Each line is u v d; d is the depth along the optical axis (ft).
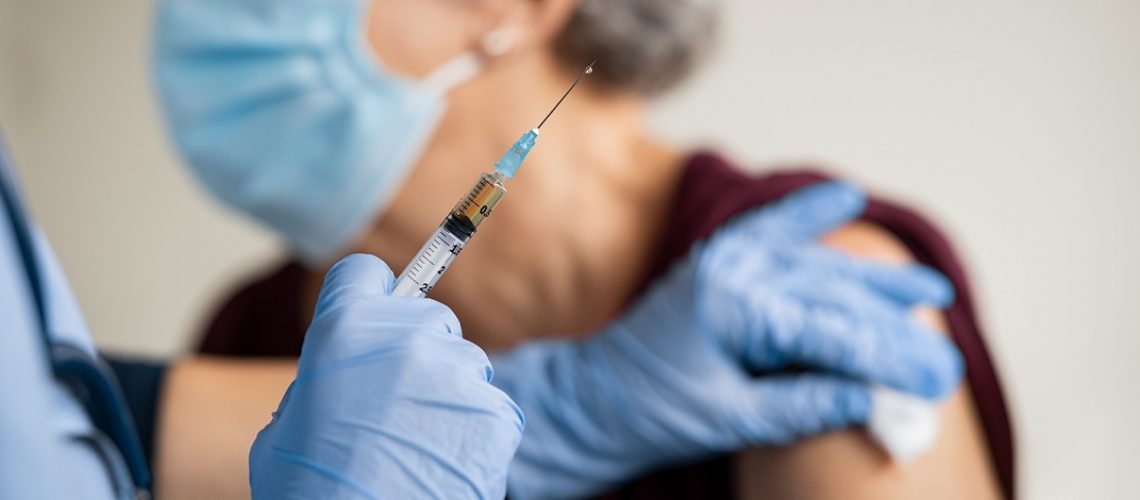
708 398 4.04
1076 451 8.36
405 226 4.98
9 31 9.97
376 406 2.04
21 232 1.98
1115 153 8.31
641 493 4.27
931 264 4.66
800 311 4.16
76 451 2.08
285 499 2.01
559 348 4.44
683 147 8.78
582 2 4.59
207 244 10.03
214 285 10.01
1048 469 8.37
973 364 4.49
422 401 2.06
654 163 4.82
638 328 4.28
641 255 4.68
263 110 4.97
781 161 8.80
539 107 4.72
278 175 4.99
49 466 1.85
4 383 1.79
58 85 10.12
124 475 2.23
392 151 4.80
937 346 4.18
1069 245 8.41
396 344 2.09
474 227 2.27
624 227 4.69
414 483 2.02
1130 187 8.29
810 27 8.72
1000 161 8.50
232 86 4.98
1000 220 8.50
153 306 10.07
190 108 5.02
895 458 3.90
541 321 4.73
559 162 4.66
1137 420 8.29
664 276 4.58
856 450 3.93
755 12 8.75
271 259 9.96
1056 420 8.38
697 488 4.25
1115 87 8.29
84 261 10.11
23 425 1.81
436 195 4.86
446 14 4.69
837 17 8.70
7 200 1.95
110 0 10.11
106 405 2.27
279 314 5.78
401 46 4.73
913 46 8.61
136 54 10.11
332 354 2.08
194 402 3.99
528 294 4.71
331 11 4.73
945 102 8.58
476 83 4.74
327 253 5.21
